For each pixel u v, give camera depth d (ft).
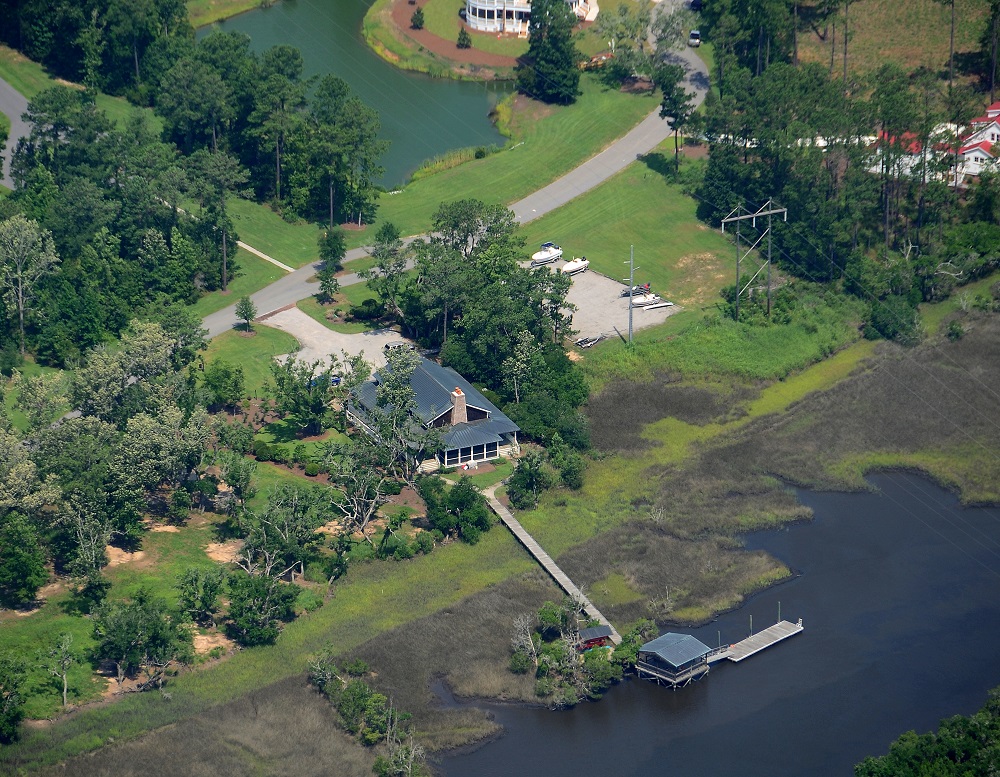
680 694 540.11
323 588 581.94
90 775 476.13
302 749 497.87
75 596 556.51
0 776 472.44
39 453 591.37
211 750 492.95
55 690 508.12
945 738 480.64
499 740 515.91
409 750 498.28
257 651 544.21
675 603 588.09
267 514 572.10
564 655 540.52
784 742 517.14
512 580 597.11
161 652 517.14
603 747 514.27
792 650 565.12
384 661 547.08
